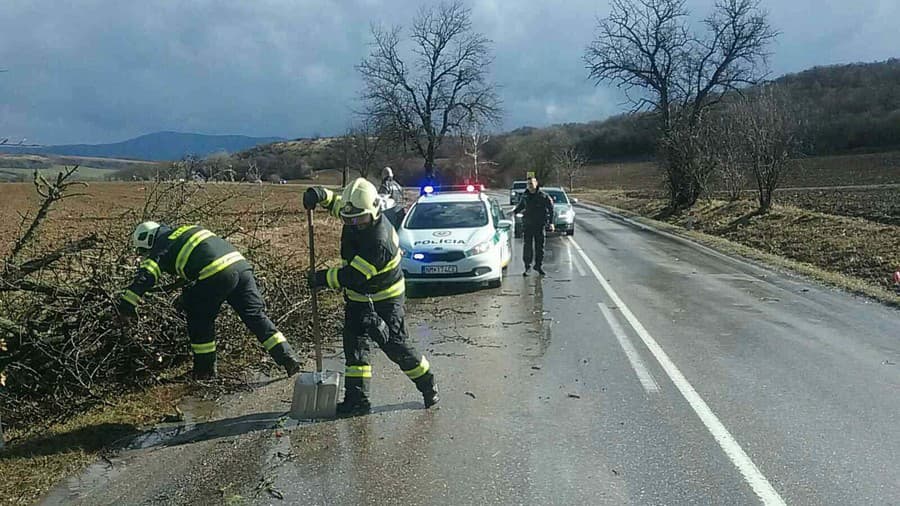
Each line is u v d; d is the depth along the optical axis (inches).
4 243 345.4
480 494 164.4
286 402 233.8
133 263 252.8
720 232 920.9
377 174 2436.0
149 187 311.1
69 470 181.3
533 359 282.8
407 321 361.1
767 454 185.3
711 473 174.2
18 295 228.7
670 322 349.7
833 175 1876.2
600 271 539.2
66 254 235.0
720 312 374.3
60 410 222.7
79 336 230.7
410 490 166.9
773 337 315.6
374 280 217.3
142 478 176.2
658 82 1334.9
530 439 197.8
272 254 351.6
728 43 1280.8
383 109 1991.9
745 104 1043.3
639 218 1213.7
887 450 187.2
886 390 237.5
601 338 317.1
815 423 207.3
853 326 337.7
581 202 1889.8
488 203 506.9
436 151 2074.3
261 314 241.4
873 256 573.9
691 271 538.3
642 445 192.4
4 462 185.5
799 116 1088.8
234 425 212.7
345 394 223.8
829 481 169.3
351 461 184.2
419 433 203.5
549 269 552.7
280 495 165.0
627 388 242.8
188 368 267.0
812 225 783.1
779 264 568.7
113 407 227.9
